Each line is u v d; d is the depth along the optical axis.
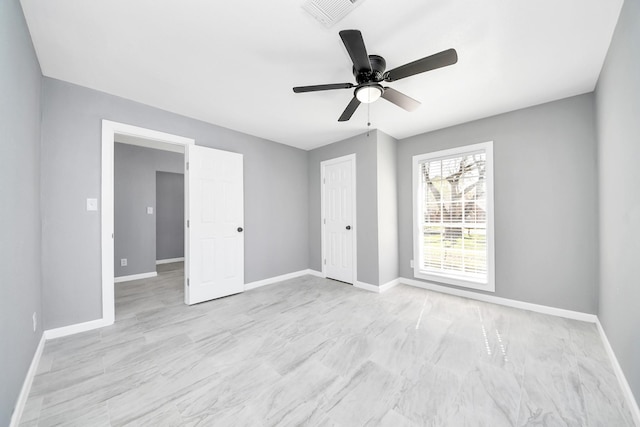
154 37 1.74
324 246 4.26
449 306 2.90
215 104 2.74
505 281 2.92
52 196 2.21
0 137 1.19
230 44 1.81
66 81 2.29
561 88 2.39
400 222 3.86
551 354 1.90
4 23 1.24
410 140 3.76
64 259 2.25
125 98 2.60
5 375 1.20
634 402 1.34
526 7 1.47
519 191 2.83
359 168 3.70
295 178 4.36
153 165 4.63
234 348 2.01
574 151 2.53
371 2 1.43
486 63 2.00
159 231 6.15
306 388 1.55
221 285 3.23
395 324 2.43
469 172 3.24
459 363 1.79
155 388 1.55
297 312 2.75
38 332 1.94
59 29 1.66
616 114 1.71
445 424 1.27
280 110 2.88
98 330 2.34
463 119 3.11
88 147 2.39
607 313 2.00
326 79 2.26
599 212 2.27
